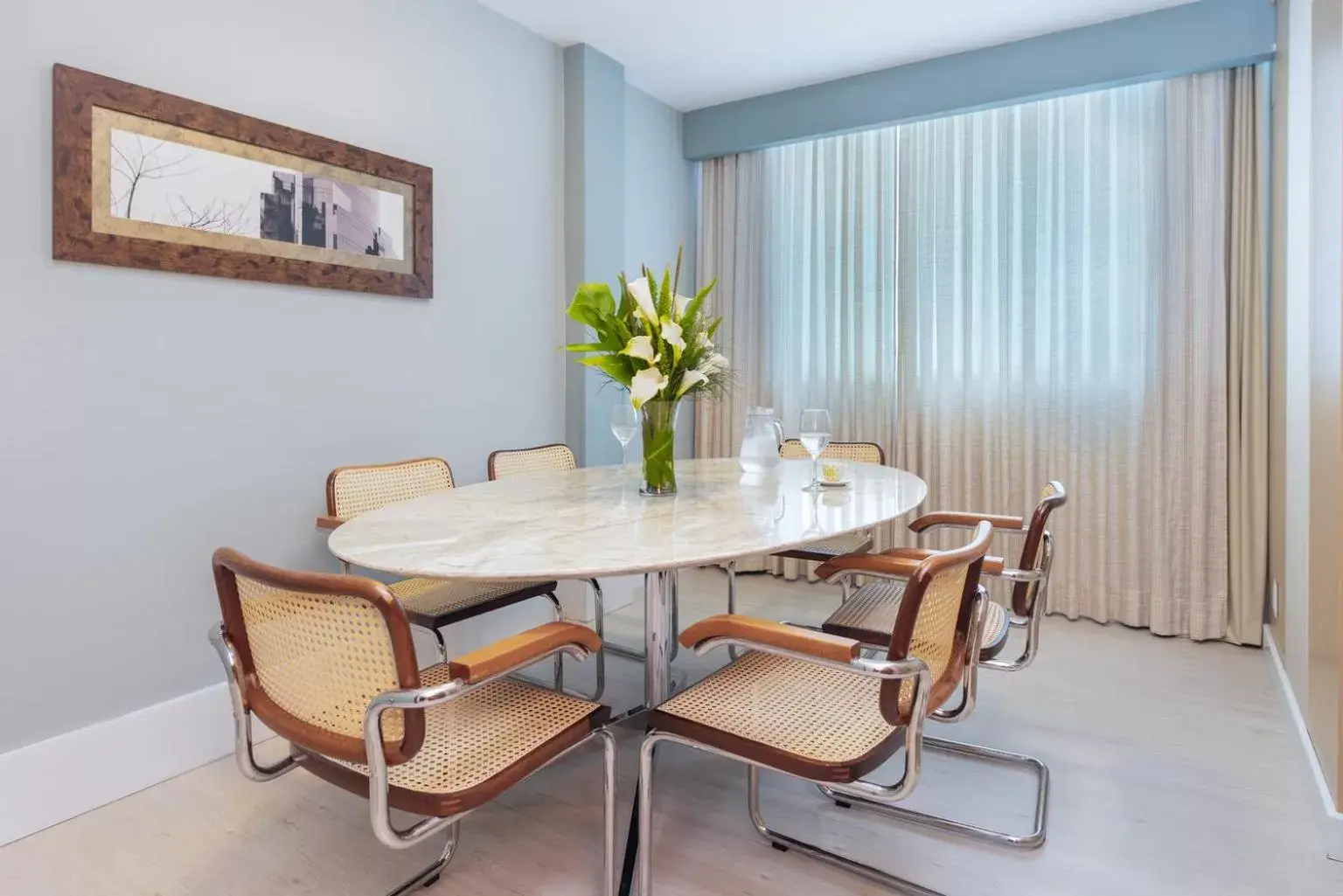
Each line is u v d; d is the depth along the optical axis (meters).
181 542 2.13
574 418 3.47
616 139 3.59
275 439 2.36
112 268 1.97
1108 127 3.29
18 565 1.82
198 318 2.15
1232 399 3.07
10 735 1.80
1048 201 3.44
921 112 3.59
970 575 1.39
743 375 4.21
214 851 1.72
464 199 2.98
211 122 2.13
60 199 1.84
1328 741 1.79
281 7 2.33
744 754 1.28
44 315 1.85
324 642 1.11
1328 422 1.83
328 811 1.89
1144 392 3.24
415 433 2.81
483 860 1.67
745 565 4.25
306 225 2.38
